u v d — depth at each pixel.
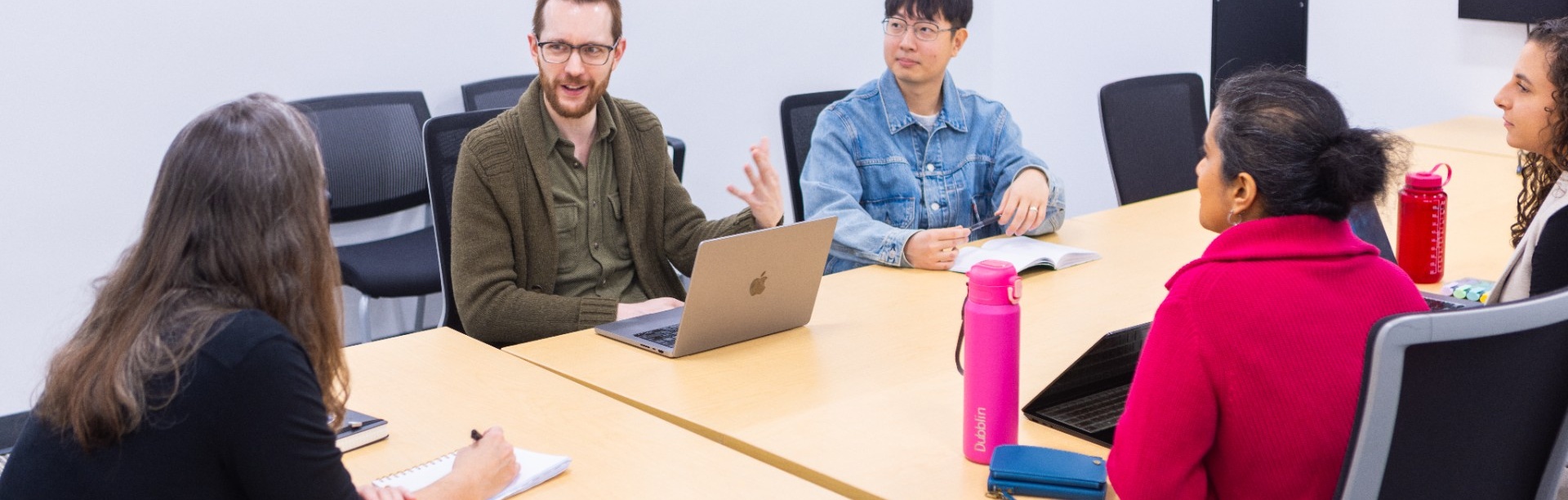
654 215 2.37
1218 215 1.23
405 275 3.11
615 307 2.06
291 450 1.06
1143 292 2.10
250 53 3.40
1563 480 1.47
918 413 1.56
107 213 3.29
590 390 1.67
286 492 1.06
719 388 1.67
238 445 1.04
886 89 2.56
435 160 2.28
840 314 2.02
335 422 1.20
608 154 2.32
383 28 3.62
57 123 3.16
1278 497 1.17
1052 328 1.90
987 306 1.35
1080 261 2.31
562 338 1.94
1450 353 1.02
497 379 1.72
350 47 3.57
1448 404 1.06
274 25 3.43
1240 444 1.17
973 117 2.64
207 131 1.08
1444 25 3.97
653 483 1.35
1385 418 1.02
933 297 2.11
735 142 4.45
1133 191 3.08
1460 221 2.54
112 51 3.20
